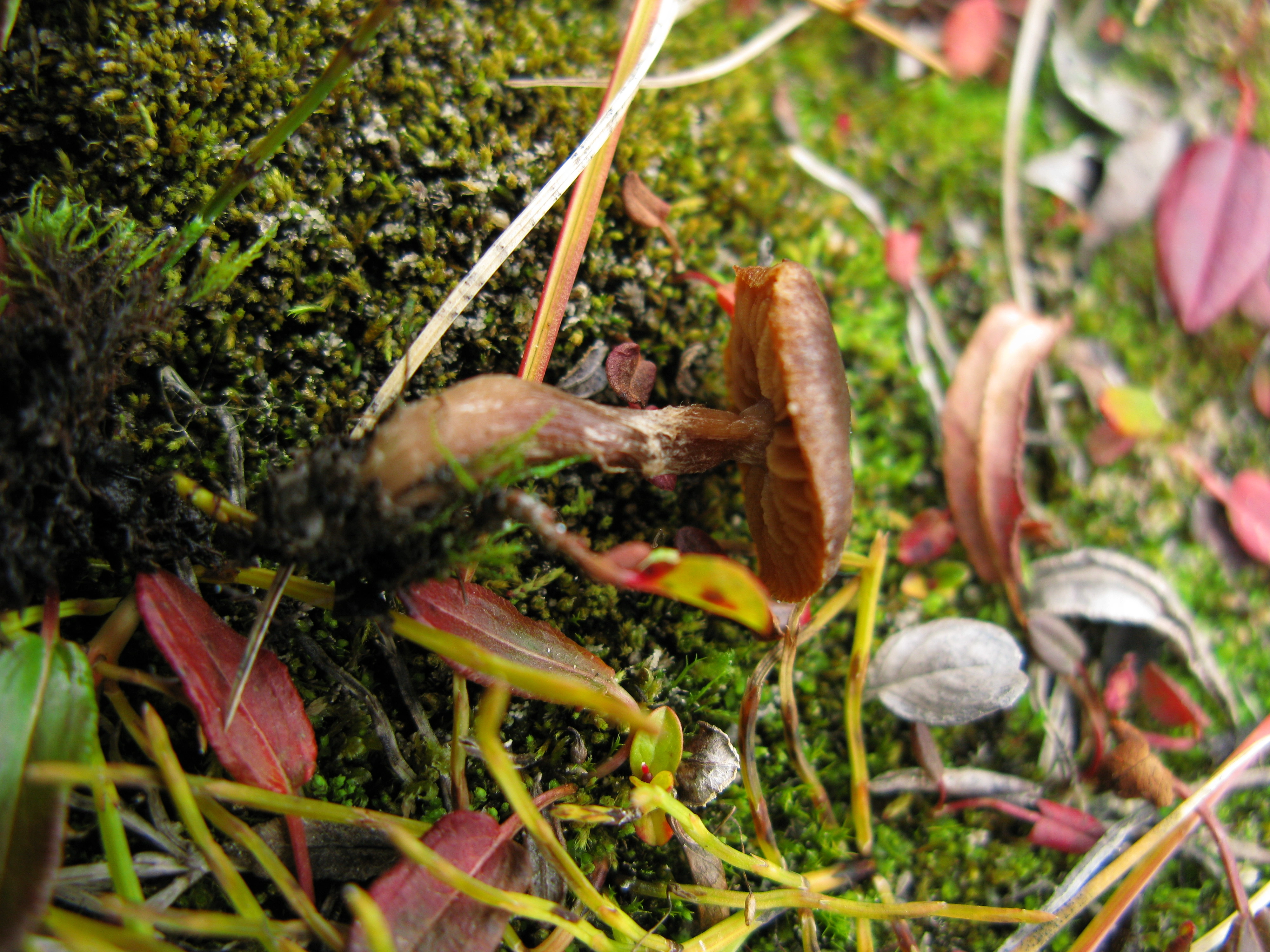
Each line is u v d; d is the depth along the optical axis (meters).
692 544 0.09
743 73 0.12
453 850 0.08
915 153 0.12
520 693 0.09
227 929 0.07
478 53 0.10
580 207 0.09
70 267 0.08
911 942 0.09
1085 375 0.11
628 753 0.09
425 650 0.09
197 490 0.08
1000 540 0.10
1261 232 0.11
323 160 0.09
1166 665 0.11
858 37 0.12
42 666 0.07
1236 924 0.10
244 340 0.09
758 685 0.09
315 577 0.09
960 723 0.10
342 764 0.09
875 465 0.11
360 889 0.08
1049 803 0.10
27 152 0.09
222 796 0.07
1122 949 0.10
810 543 0.09
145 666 0.08
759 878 0.09
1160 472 0.11
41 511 0.07
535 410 0.08
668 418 0.09
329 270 0.09
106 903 0.07
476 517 0.08
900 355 0.11
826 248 0.11
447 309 0.09
